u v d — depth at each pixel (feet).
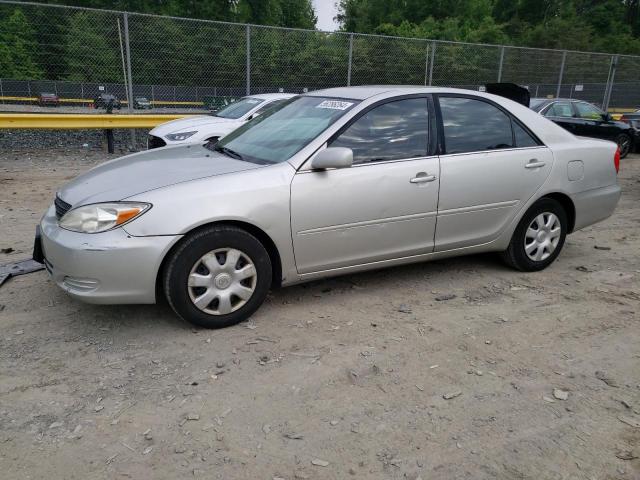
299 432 8.74
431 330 12.35
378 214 13.26
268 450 8.31
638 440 8.79
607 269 16.89
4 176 30.01
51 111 39.83
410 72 49.73
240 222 11.87
